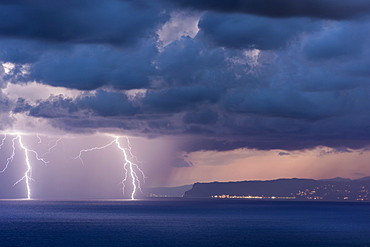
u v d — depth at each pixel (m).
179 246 76.12
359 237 90.19
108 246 75.50
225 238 87.00
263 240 84.56
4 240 82.25
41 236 88.62
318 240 85.12
